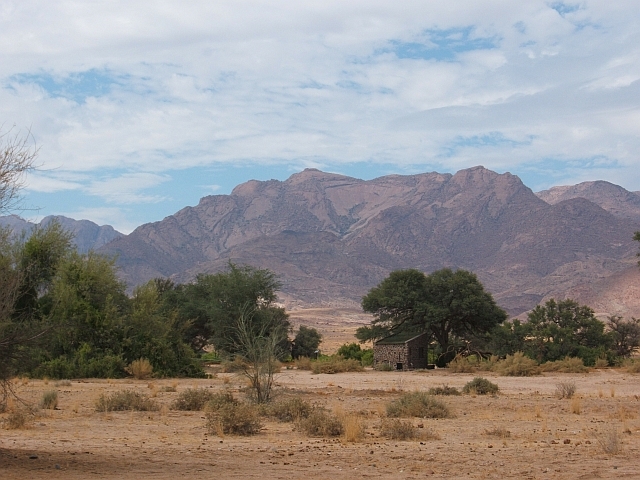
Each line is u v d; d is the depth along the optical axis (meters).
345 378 55.53
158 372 50.75
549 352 78.00
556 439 20.05
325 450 17.34
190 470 14.10
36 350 15.90
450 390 38.47
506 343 80.56
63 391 36.56
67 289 49.06
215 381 47.72
